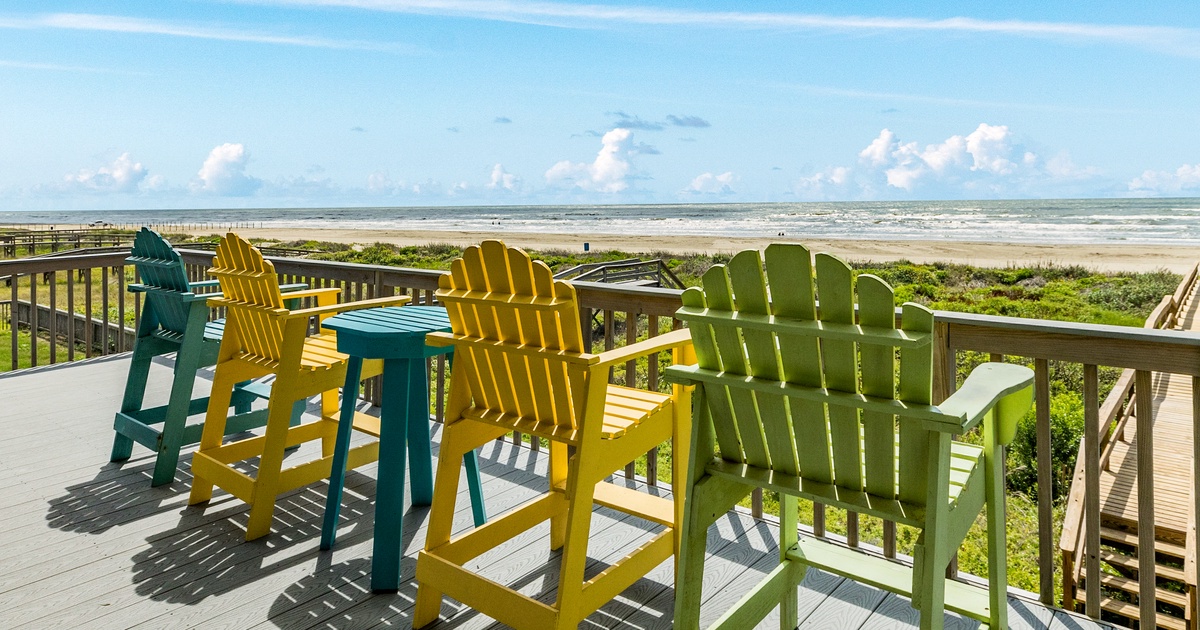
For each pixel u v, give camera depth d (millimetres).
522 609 1812
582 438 1786
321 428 3156
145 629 2008
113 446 3371
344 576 2340
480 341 1941
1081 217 64938
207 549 2506
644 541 2631
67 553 2453
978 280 31703
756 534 2688
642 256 40781
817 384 1491
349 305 2777
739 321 1487
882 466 1505
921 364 1335
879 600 2229
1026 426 6285
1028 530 4926
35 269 5254
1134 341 1893
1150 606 1987
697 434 1681
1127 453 4992
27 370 5176
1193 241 45156
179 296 3061
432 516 2051
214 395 2896
